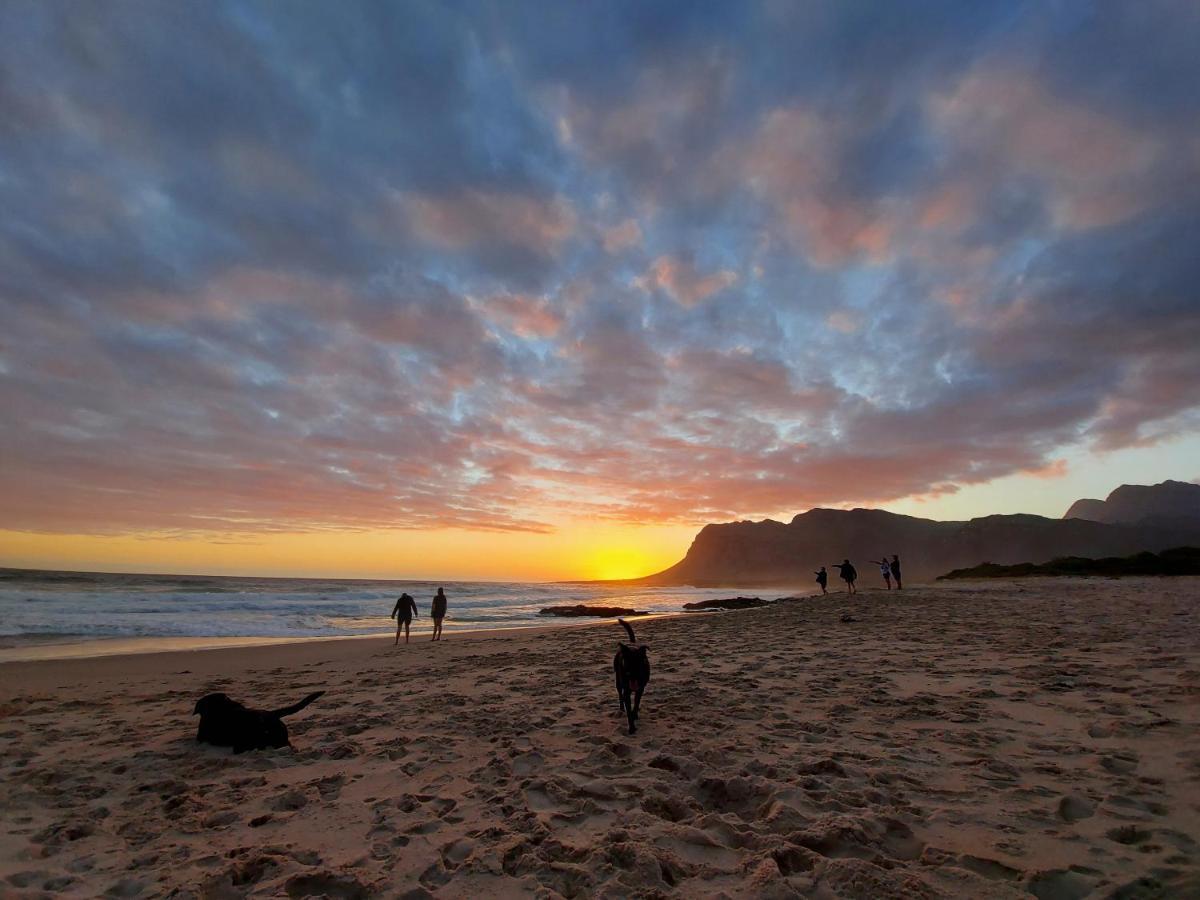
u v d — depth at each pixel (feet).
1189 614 44.75
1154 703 19.08
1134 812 11.73
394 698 27.14
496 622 94.48
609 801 13.73
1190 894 8.73
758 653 36.81
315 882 10.43
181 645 55.47
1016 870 9.86
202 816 13.75
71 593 117.60
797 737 18.03
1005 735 17.13
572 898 9.78
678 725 20.16
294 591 170.30
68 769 17.49
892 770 14.70
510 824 12.62
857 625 51.11
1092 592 79.10
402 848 11.76
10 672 38.06
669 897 9.39
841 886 9.44
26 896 10.12
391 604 131.64
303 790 15.23
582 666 35.65
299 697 28.58
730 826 11.79
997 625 44.42
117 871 11.12
